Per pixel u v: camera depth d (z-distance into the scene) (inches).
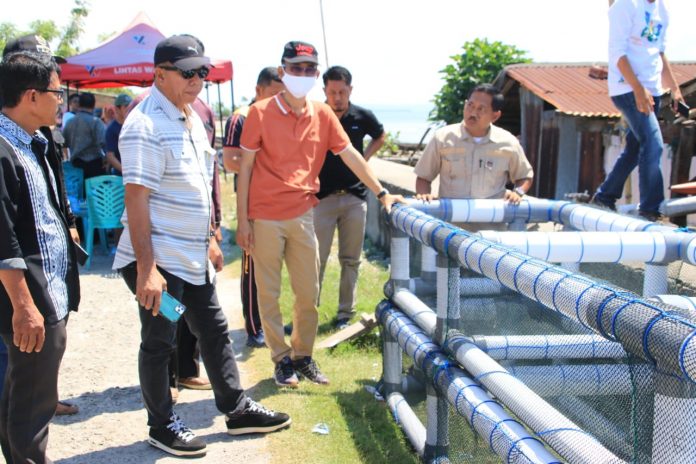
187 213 133.9
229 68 455.5
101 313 239.0
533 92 458.0
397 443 144.5
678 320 63.1
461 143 173.2
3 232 101.8
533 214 163.2
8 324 109.3
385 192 162.9
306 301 173.2
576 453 79.9
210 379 146.4
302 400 165.5
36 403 113.9
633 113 182.7
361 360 193.9
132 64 394.6
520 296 115.0
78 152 346.0
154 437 141.3
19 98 106.7
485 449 108.0
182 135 132.6
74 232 127.4
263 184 165.0
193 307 142.3
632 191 308.2
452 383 113.2
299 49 156.5
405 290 157.3
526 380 107.4
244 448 143.3
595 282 79.7
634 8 176.7
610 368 87.6
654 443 66.6
